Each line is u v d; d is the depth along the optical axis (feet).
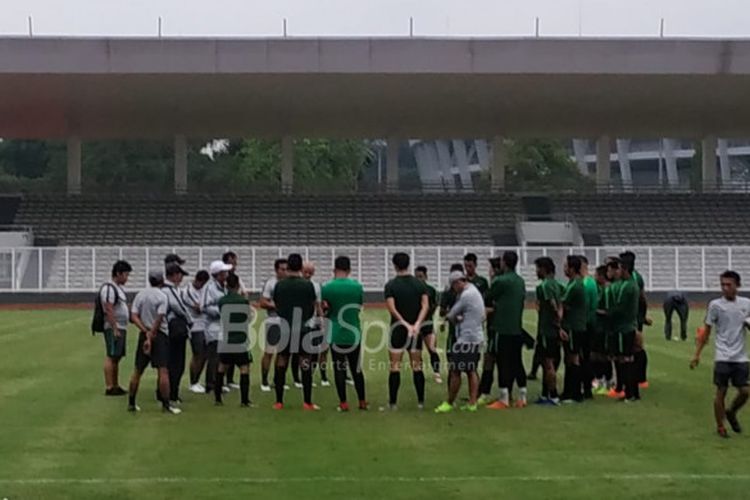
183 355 56.08
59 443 45.52
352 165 299.17
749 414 52.70
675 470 40.40
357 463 41.52
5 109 170.71
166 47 145.89
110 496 36.37
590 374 57.98
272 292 60.13
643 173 345.10
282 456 42.86
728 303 46.70
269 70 146.72
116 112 172.76
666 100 166.61
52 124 182.19
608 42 147.23
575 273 56.39
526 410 54.34
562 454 43.32
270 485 37.88
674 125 186.70
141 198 181.27
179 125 182.91
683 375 68.44
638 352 61.05
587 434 47.75
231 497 36.22
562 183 285.23
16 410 54.29
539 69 147.54
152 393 60.49
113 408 54.90
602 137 195.42
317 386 63.62
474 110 173.88
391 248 153.48
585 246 168.25
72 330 105.19
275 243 171.63
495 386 63.62
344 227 175.22
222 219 176.76
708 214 179.83
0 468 40.65
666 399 57.98
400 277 53.98
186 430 48.65
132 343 90.58
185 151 190.90
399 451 43.88
